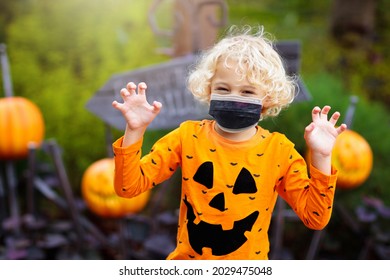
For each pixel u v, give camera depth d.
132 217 3.37
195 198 1.57
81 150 3.88
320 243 3.23
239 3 5.42
